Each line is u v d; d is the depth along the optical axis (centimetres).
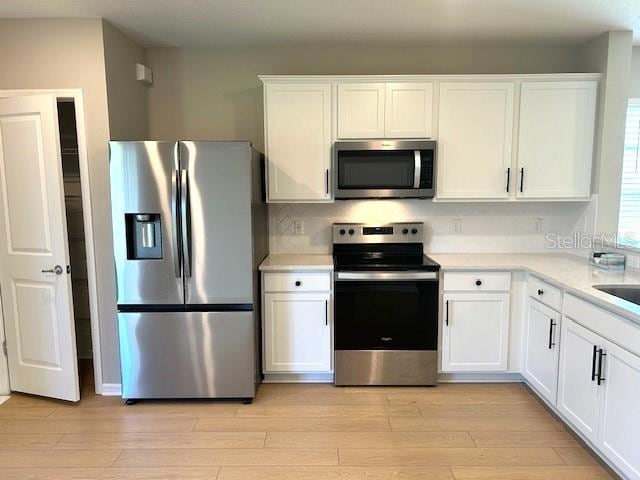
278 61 332
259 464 217
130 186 262
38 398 289
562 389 244
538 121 304
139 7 252
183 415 266
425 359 296
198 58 333
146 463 219
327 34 303
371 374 298
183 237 264
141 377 277
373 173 300
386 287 289
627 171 338
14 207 274
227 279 270
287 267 292
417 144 296
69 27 267
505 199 311
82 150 275
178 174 261
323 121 305
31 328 283
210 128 339
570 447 230
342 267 289
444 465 215
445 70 330
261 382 309
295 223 345
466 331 296
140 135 323
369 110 303
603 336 206
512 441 235
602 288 230
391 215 345
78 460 221
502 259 314
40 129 261
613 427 199
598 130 303
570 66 329
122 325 273
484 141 305
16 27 267
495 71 330
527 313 288
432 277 287
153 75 334
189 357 276
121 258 268
